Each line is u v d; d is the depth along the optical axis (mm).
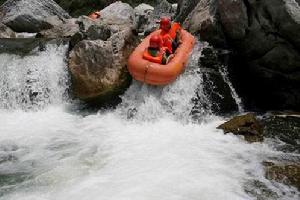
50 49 12281
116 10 16562
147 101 10641
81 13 23672
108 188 7355
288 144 9156
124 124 10289
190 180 7602
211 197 7102
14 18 16141
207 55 11164
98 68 11234
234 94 11328
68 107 11289
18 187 7535
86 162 8359
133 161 8352
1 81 11656
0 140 9461
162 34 11461
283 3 9891
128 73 11414
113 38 11648
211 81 10984
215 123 10367
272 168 8094
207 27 11758
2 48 12648
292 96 10922
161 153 8680
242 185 7508
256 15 10539
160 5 17281
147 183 7492
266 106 11484
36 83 11586
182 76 10875
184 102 10719
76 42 11875
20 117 10828
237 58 11523
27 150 8992
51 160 8500
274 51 10484
